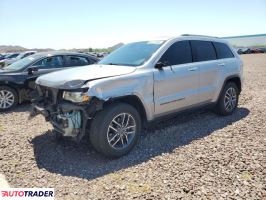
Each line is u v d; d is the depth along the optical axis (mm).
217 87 6062
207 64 5789
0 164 4191
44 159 4398
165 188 3441
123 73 4488
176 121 6125
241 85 6801
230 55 6590
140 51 5246
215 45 6266
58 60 8727
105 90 4168
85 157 4469
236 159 4145
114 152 4316
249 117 6305
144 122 4871
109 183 3627
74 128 4102
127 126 4512
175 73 5105
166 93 5008
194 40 5785
